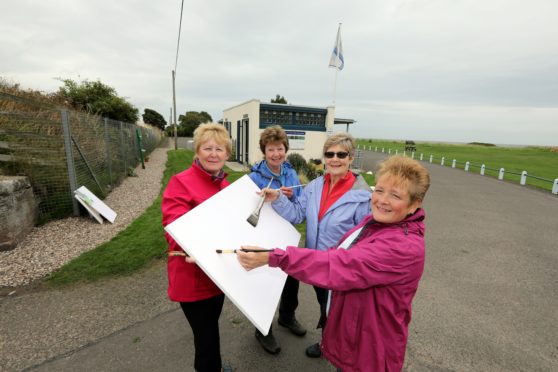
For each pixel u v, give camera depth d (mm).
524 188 11703
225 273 1333
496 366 2312
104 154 7871
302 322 2777
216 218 1471
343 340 1415
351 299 1359
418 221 1313
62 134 5375
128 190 8312
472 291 3504
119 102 18656
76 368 2137
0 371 2090
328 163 1979
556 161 27047
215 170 1743
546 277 3920
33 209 4762
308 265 1207
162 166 14164
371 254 1189
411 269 1214
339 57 15336
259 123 15219
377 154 30812
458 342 2582
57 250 4078
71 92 17438
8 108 5859
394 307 1285
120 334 2510
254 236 1623
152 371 2133
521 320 2939
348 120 21406
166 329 2588
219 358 1740
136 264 3719
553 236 5766
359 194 1917
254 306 1353
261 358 2307
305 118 16281
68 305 2889
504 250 4930
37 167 5047
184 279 1582
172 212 1575
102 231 4891
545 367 2316
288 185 2455
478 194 10203
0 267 3527
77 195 5227
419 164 1247
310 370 2201
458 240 5406
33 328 2549
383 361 1324
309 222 2072
